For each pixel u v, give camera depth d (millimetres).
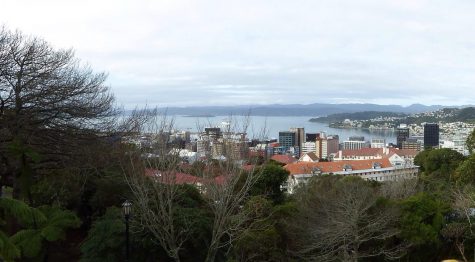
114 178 22328
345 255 19062
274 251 18312
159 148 19750
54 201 22406
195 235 18375
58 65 24250
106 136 23812
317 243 19094
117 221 17750
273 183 26844
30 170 19844
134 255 17719
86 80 27828
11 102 20656
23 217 13023
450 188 36188
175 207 18562
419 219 22391
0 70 20562
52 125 22047
